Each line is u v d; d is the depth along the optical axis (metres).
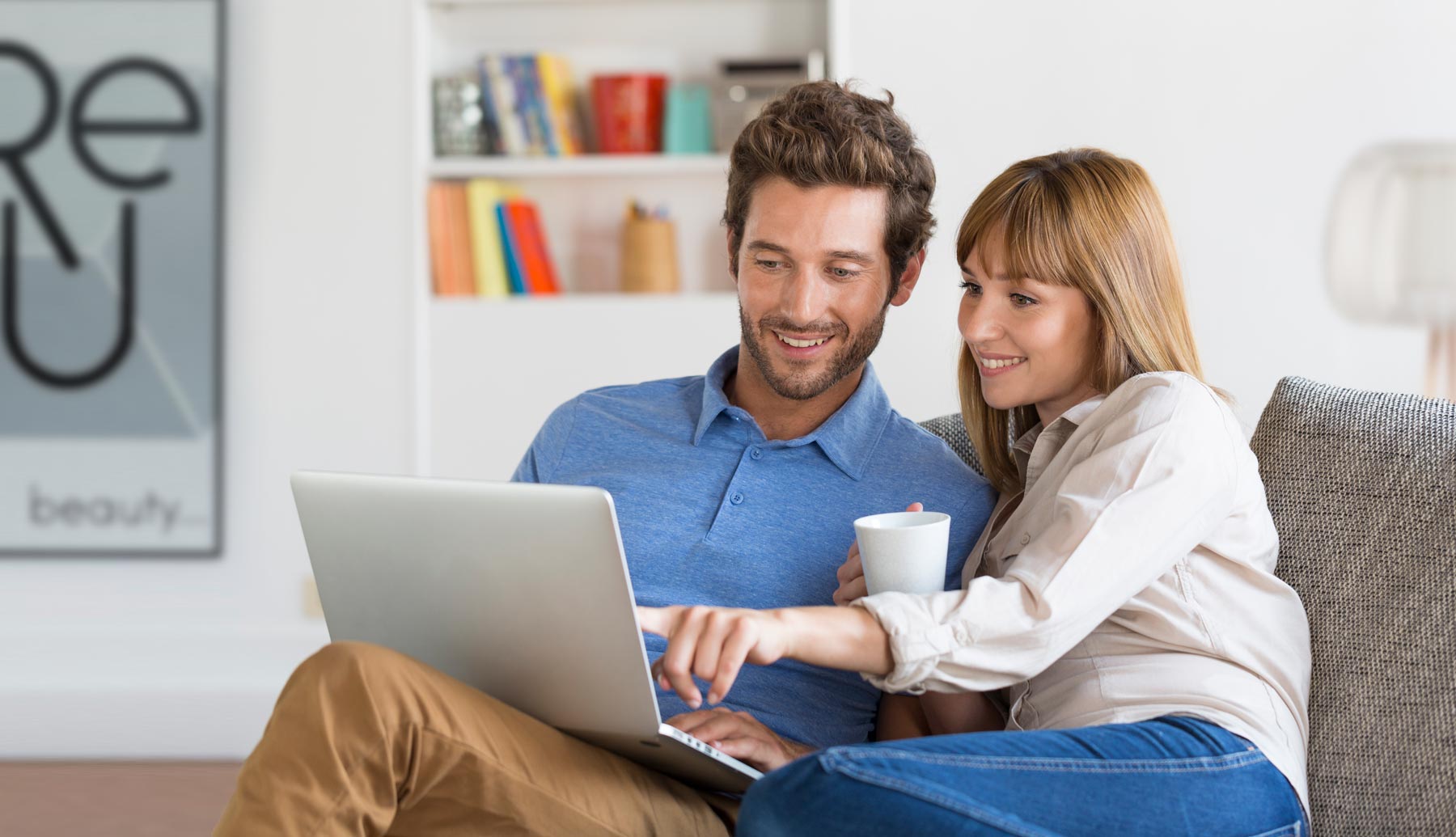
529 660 1.77
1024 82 4.43
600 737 1.81
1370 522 2.10
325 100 4.62
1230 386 4.41
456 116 4.64
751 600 2.26
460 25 4.78
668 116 4.61
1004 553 2.12
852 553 2.08
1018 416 2.35
